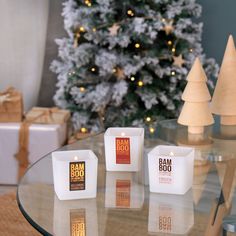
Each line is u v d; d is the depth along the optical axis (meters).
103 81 2.83
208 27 3.40
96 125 2.91
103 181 1.40
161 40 2.89
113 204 1.27
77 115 2.92
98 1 2.76
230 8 3.36
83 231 1.14
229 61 1.69
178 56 2.85
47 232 1.14
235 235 1.16
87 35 2.75
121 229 1.15
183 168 1.29
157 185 1.32
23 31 3.16
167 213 1.22
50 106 3.36
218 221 1.18
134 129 1.53
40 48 3.21
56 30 3.27
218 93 1.71
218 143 1.59
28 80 3.23
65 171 1.27
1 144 2.69
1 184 2.75
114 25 2.76
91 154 1.34
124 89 2.71
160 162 1.30
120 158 1.46
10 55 3.18
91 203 1.28
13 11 3.13
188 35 2.89
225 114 1.70
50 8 3.24
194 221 1.18
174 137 1.67
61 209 1.25
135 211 1.23
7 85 3.22
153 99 2.76
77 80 2.83
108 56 2.72
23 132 2.67
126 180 1.41
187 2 2.93
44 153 2.68
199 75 1.61
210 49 3.43
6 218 2.17
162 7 2.89
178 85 2.94
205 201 1.28
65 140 2.84
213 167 1.46
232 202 1.28
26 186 1.39
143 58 2.75
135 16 2.83
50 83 3.33
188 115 1.64
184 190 1.31
